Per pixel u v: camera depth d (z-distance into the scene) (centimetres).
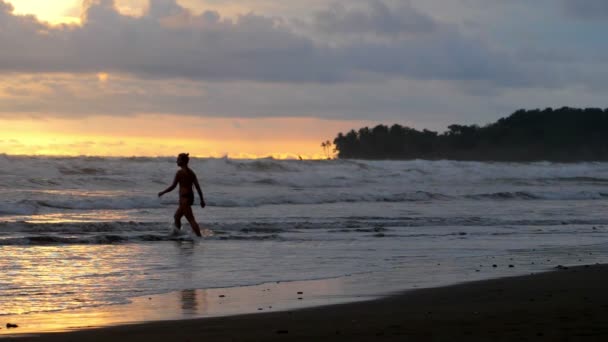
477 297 982
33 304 959
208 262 1420
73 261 1391
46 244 1634
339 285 1144
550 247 1753
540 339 658
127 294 1049
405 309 887
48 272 1252
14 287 1097
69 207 2506
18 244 1614
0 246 1573
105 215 2325
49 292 1058
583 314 803
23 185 3225
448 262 1459
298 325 777
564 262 1469
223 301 988
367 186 4366
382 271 1321
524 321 761
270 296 1033
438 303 938
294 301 984
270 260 1462
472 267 1383
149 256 1492
